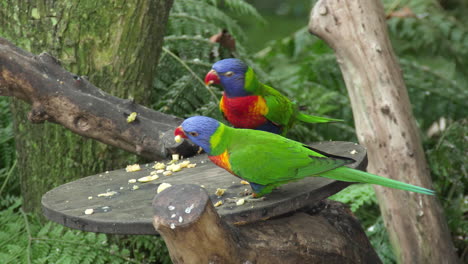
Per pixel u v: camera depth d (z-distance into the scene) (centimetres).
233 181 434
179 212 328
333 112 855
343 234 473
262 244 408
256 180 384
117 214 378
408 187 371
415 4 1024
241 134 397
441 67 992
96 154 598
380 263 512
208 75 523
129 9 580
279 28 1226
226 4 857
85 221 373
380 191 621
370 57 610
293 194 391
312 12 641
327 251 441
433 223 602
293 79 884
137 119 521
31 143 606
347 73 630
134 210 385
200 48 773
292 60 964
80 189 442
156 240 617
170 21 800
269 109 527
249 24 1227
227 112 543
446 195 778
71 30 575
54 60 512
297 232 434
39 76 493
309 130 817
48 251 568
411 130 613
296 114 563
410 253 609
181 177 454
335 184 407
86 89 517
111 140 527
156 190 427
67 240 571
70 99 501
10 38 591
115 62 588
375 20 620
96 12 574
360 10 616
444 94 864
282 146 391
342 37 618
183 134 399
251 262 394
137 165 497
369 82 611
